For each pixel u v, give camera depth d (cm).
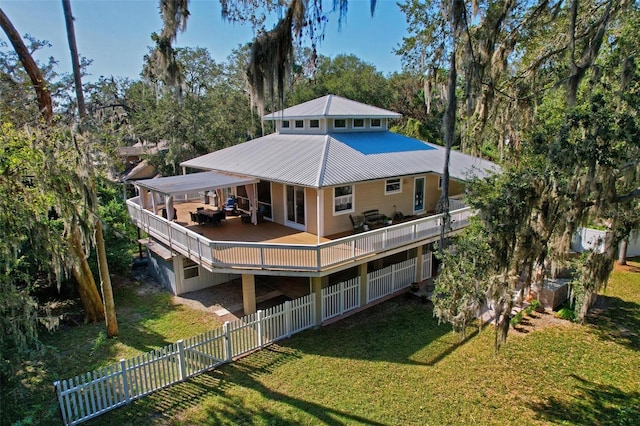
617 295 1423
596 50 870
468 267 889
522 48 1369
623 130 744
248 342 1082
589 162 774
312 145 1650
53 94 1705
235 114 3234
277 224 1599
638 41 1035
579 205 850
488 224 856
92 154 973
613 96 874
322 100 1942
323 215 1414
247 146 1944
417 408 861
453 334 1173
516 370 996
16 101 1242
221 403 878
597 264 1002
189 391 921
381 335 1172
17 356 796
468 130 1216
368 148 1688
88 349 1112
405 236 1391
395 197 1650
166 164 3008
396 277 1450
